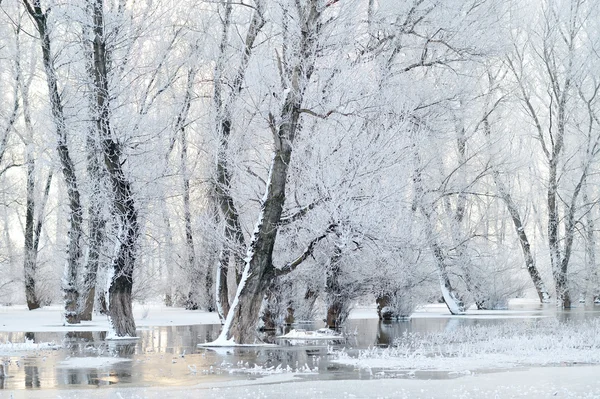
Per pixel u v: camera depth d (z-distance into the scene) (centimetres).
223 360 1916
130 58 2958
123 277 2769
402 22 3084
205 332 3034
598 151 5572
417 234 3061
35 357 2023
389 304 4006
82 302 3716
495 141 4706
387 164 2477
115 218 2952
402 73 3100
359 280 3288
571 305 5716
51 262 5516
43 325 3616
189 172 3378
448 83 3497
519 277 5400
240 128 3042
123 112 2855
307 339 2697
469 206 5178
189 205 4269
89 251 3731
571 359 1898
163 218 3569
